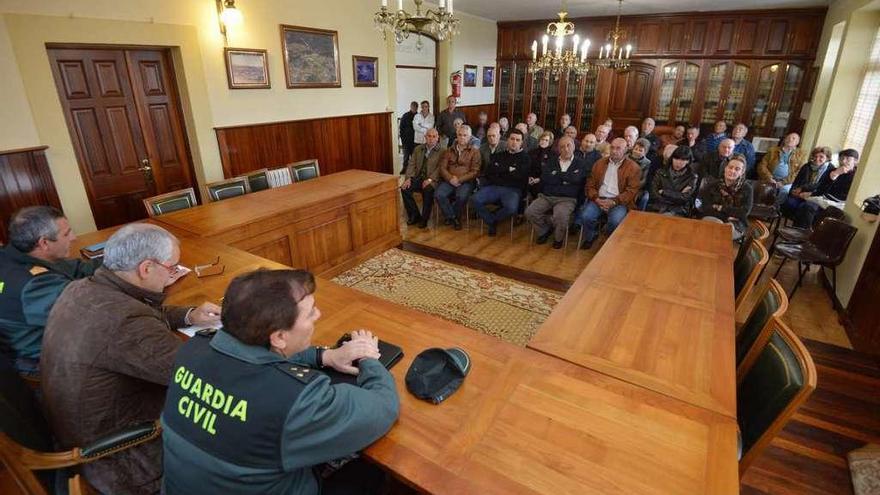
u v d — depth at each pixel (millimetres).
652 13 6809
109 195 3555
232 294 914
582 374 1299
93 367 1142
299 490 928
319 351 1224
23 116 2900
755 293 3316
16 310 1443
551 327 1562
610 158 3977
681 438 1060
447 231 4598
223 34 3934
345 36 5078
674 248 2363
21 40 2822
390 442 1035
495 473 956
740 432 1396
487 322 2859
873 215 2771
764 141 6297
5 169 2855
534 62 5504
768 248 4062
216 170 4129
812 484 1722
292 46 4520
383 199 3883
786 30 6168
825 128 4977
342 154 5398
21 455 1074
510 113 8602
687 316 1653
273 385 852
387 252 3998
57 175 3119
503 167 4469
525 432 1067
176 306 1632
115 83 3465
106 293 1216
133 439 1135
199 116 3900
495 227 4434
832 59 5305
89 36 3115
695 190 3936
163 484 972
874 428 2004
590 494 905
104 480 1215
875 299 2533
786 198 4379
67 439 1199
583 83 7742
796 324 2879
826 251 3084
